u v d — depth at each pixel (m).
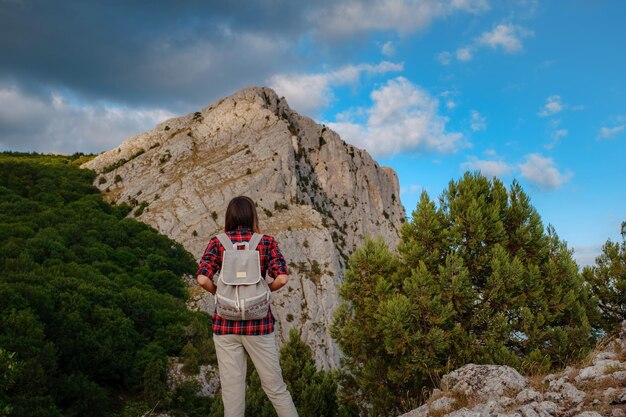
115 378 31.70
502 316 10.07
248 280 3.97
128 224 70.31
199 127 109.50
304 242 78.38
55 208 69.38
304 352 15.79
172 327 40.25
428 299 10.50
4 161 95.31
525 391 5.12
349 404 12.66
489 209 11.28
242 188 84.81
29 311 26.88
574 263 10.93
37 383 23.14
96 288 37.28
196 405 34.00
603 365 5.29
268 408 13.46
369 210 109.19
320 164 108.06
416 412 6.13
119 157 106.44
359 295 12.12
